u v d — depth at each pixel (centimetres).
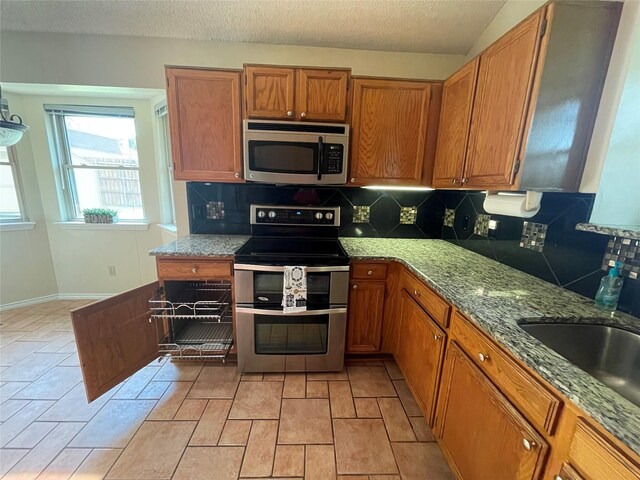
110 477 128
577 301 120
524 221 158
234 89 189
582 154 119
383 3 177
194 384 186
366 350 206
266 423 158
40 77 210
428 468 136
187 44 211
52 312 276
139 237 300
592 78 112
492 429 99
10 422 155
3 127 187
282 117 190
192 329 220
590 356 106
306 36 205
